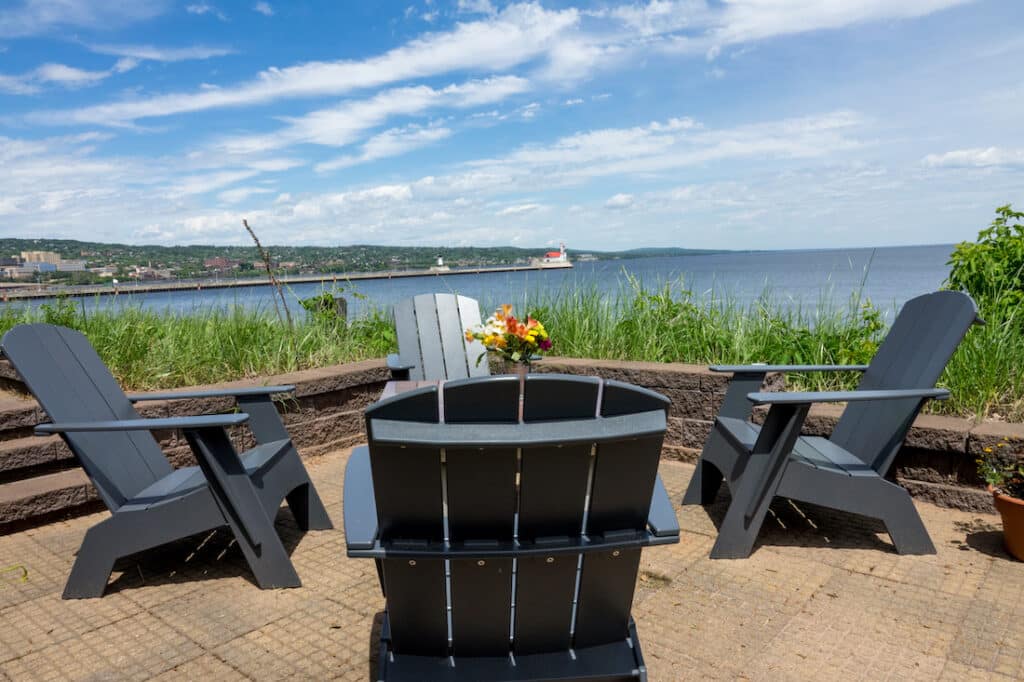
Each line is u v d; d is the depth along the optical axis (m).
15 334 2.83
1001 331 4.65
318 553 3.28
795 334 5.47
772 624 2.56
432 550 1.77
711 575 2.97
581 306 6.27
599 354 5.80
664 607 2.69
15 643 2.51
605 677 1.92
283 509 3.94
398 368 4.52
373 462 1.66
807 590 2.83
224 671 2.30
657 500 2.02
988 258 5.24
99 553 2.83
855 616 2.61
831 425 4.09
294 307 6.89
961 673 2.23
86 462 2.83
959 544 3.25
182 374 5.28
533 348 3.29
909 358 3.34
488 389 1.60
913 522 3.13
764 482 3.06
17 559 3.27
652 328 5.87
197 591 2.90
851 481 3.09
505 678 1.89
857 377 4.87
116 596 2.87
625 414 1.69
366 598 2.81
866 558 3.13
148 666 2.34
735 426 3.56
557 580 1.87
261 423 3.44
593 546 1.80
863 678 2.21
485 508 1.76
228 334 5.84
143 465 3.25
